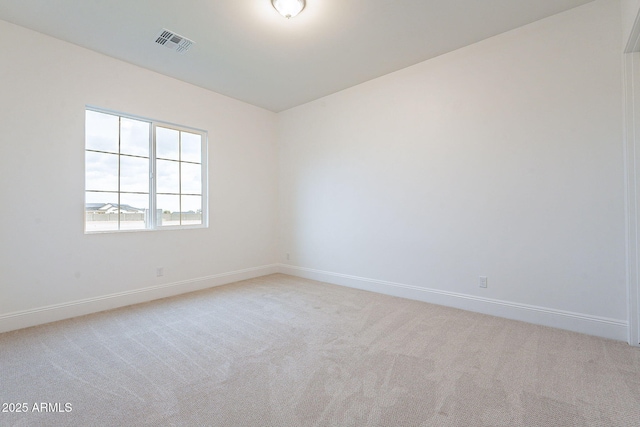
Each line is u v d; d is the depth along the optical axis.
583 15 2.40
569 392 1.64
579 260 2.45
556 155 2.54
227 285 4.07
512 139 2.74
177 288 3.64
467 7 2.39
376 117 3.68
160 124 3.56
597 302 2.38
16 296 2.56
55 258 2.77
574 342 2.26
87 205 3.04
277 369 1.89
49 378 1.80
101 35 2.72
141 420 1.43
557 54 2.52
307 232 4.50
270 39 2.80
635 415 1.46
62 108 2.81
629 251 2.22
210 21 2.52
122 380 1.78
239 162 4.36
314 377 1.80
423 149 3.30
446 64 3.12
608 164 2.33
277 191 4.94
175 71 3.44
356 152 3.89
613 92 2.31
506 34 2.75
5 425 1.40
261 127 4.69
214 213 4.05
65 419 1.44
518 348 2.16
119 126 3.28
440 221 3.18
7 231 2.53
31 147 2.64
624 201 2.28
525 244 2.69
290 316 2.85
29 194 2.63
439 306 3.14
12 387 1.70
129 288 3.24
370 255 3.77
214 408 1.52
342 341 2.30
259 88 3.95
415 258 3.37
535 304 2.65
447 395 1.62
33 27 2.60
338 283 4.11
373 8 2.38
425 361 1.98
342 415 1.46
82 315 2.89
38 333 2.46
